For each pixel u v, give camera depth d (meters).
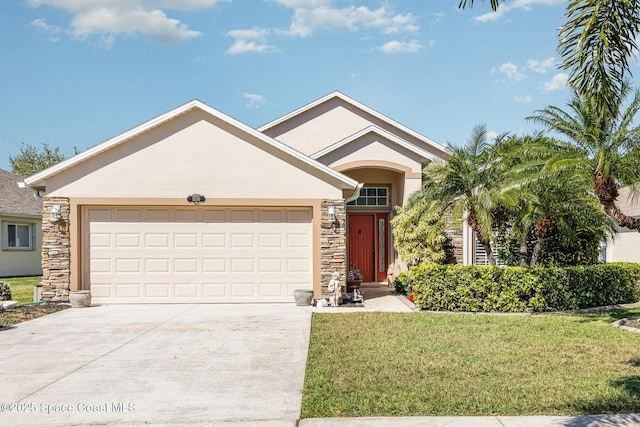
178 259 13.47
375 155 16.47
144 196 13.30
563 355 7.73
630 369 6.94
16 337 9.28
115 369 7.12
